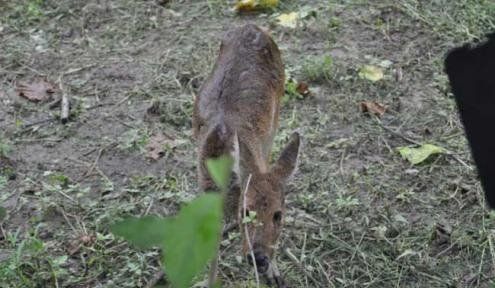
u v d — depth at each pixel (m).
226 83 5.47
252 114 5.33
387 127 6.74
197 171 5.73
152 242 2.08
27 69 7.49
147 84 7.27
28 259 5.39
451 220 5.79
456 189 6.06
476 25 7.98
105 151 6.50
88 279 5.27
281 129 6.63
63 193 6.03
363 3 8.30
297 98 7.03
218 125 5.00
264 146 5.45
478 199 5.95
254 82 5.51
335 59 7.54
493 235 5.62
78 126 6.79
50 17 8.18
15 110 6.97
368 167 6.29
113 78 7.37
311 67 7.29
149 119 6.86
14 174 6.24
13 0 8.37
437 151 6.36
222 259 5.34
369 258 5.45
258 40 5.78
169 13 8.23
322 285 5.25
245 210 4.43
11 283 5.21
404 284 5.28
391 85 7.23
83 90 7.22
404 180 6.16
